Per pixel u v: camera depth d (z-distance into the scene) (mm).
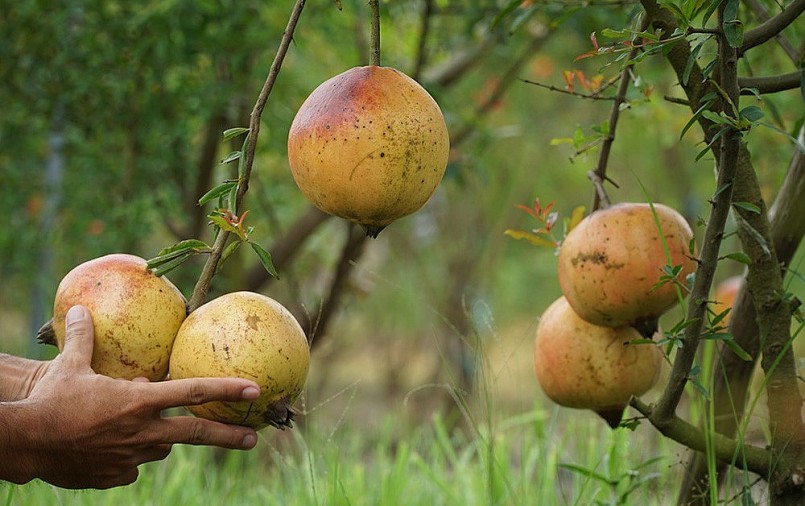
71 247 11109
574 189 20844
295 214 13836
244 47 9180
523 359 17078
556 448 7359
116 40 9523
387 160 3543
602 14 8789
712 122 4180
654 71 8570
